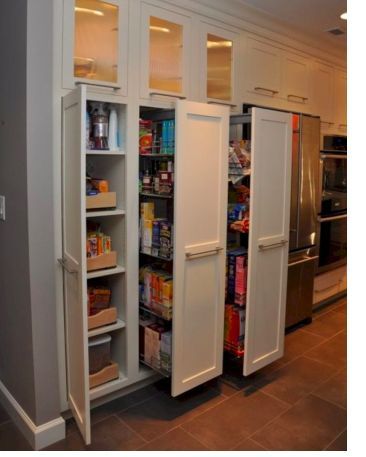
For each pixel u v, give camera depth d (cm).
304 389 269
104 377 246
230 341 271
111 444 214
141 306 260
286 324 347
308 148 342
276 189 261
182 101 218
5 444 214
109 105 232
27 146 193
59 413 218
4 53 210
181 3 251
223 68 285
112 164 246
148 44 238
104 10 220
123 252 245
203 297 245
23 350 217
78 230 192
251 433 225
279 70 329
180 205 225
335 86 400
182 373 240
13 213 212
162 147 241
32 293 203
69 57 209
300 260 350
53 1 198
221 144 241
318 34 335
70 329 218
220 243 248
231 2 271
